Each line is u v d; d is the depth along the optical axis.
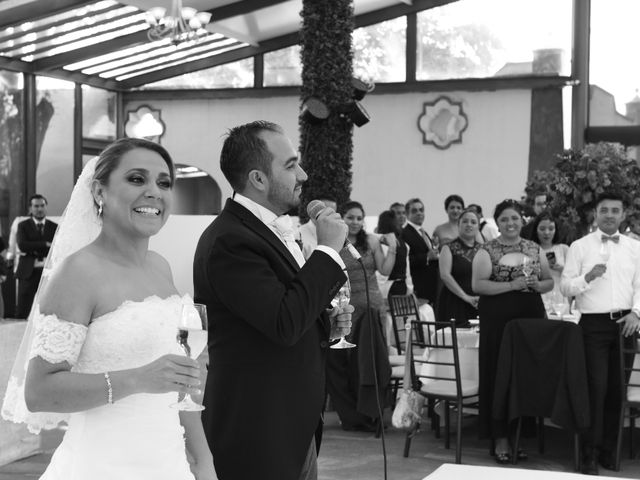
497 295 5.62
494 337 5.62
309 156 8.41
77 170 14.01
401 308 7.33
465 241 7.45
